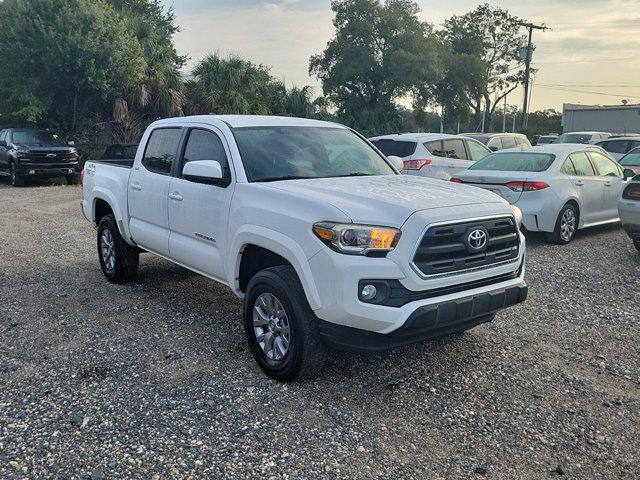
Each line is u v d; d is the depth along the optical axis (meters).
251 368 4.65
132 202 6.32
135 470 3.30
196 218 5.26
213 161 4.80
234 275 4.79
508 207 4.50
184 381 4.41
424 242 3.92
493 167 10.07
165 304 6.29
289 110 31.78
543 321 5.81
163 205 5.75
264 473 3.29
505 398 4.19
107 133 25.06
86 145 24.31
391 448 3.55
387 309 3.82
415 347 5.11
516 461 3.43
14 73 23.22
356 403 4.09
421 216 3.94
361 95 52.56
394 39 49.12
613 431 3.77
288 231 4.18
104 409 3.98
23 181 19.55
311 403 4.08
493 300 4.23
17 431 3.70
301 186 4.57
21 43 22.31
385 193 4.35
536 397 4.21
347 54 49.47
